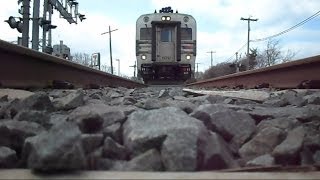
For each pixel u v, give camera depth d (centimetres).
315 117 356
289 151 253
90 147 237
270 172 224
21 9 1761
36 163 197
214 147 233
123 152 245
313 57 753
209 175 211
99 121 284
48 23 1947
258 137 272
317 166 236
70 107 413
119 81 1691
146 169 227
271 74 1051
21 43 1731
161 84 2247
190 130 233
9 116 373
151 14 2158
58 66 930
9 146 265
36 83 789
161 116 265
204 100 531
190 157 221
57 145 196
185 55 2152
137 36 2166
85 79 1164
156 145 239
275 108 403
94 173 210
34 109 374
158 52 2155
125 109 343
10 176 208
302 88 805
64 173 204
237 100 551
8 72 668
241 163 254
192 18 2170
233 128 285
